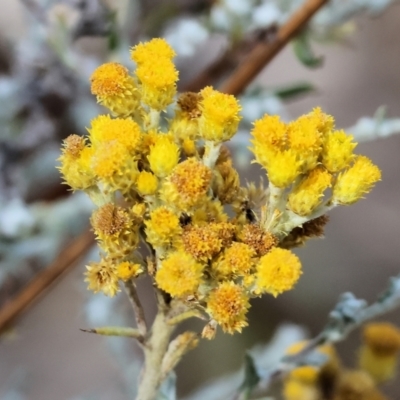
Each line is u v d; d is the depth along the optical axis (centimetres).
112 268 15
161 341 16
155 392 16
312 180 15
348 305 19
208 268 15
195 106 16
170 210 15
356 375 20
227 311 14
